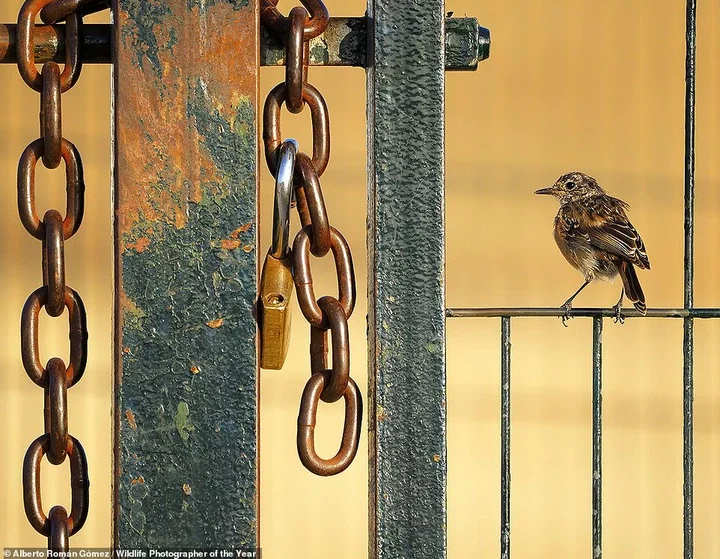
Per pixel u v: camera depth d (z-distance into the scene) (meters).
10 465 16.98
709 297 18.94
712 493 17.97
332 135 17.75
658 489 17.83
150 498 3.68
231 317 3.71
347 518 16.62
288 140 3.73
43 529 3.64
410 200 3.84
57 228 3.64
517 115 18.73
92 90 17.75
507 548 5.17
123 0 3.67
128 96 3.68
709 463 18.03
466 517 17.39
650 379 18.17
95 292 17.42
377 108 3.85
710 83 18.94
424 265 3.84
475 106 18.64
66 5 3.73
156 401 3.69
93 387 16.92
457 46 3.91
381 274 3.84
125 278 3.68
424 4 3.85
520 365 18.00
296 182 3.80
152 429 3.69
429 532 3.81
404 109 3.85
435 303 3.84
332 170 17.72
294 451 16.67
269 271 3.75
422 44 3.85
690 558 5.43
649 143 18.92
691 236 5.36
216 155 3.70
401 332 3.84
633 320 18.28
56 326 17.11
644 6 18.94
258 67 3.71
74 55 3.74
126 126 3.68
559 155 18.67
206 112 3.70
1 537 16.69
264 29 3.87
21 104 17.94
